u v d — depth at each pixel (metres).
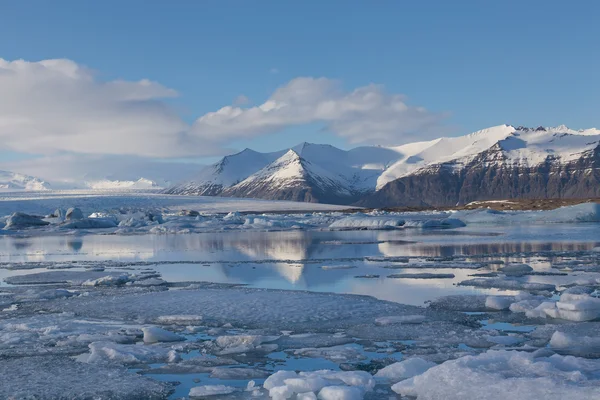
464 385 7.58
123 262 29.61
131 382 8.90
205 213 147.75
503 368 8.27
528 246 32.47
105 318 14.06
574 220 60.28
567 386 7.08
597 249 28.73
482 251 30.28
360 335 11.76
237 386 8.74
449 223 64.12
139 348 10.77
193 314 14.13
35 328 12.86
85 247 43.34
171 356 10.23
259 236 52.59
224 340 11.18
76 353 10.87
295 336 11.73
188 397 8.28
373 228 64.75
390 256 28.91
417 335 11.59
